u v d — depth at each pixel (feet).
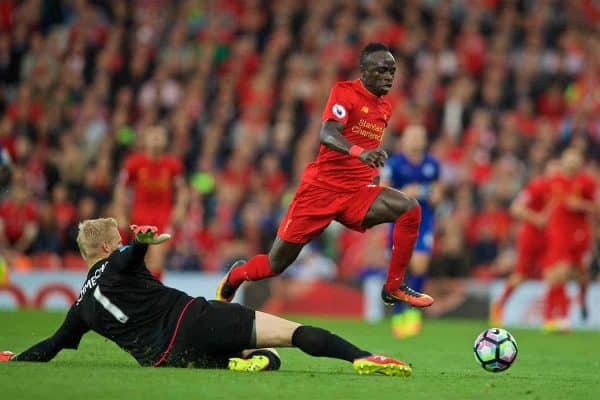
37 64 272.51
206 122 263.08
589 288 214.28
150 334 90.22
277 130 250.98
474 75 276.41
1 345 122.42
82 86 274.36
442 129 262.26
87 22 283.79
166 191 186.09
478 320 217.15
